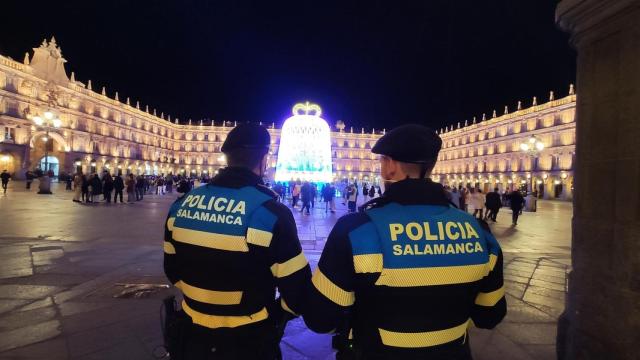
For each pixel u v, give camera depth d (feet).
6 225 36.68
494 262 5.24
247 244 5.71
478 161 266.57
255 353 5.86
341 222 5.11
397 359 4.60
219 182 6.30
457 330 4.83
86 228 36.63
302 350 12.40
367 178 337.11
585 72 8.84
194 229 5.95
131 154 263.70
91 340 12.50
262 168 6.77
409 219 4.90
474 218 5.44
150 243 29.63
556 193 190.08
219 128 335.06
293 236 5.86
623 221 7.69
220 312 5.81
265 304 6.04
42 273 20.13
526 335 13.79
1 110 157.28
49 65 184.44
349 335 5.25
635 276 7.43
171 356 6.16
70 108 201.36
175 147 332.39
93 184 67.00
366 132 364.58
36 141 181.68
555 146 195.00
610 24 8.09
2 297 16.35
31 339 12.48
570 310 9.05
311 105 102.63
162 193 109.70
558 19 9.69
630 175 7.57
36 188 107.14
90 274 20.15
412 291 4.62
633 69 7.56
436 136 5.49
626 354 7.48
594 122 8.54
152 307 15.56
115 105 242.58
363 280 4.72
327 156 102.12
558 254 30.68
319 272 5.06
